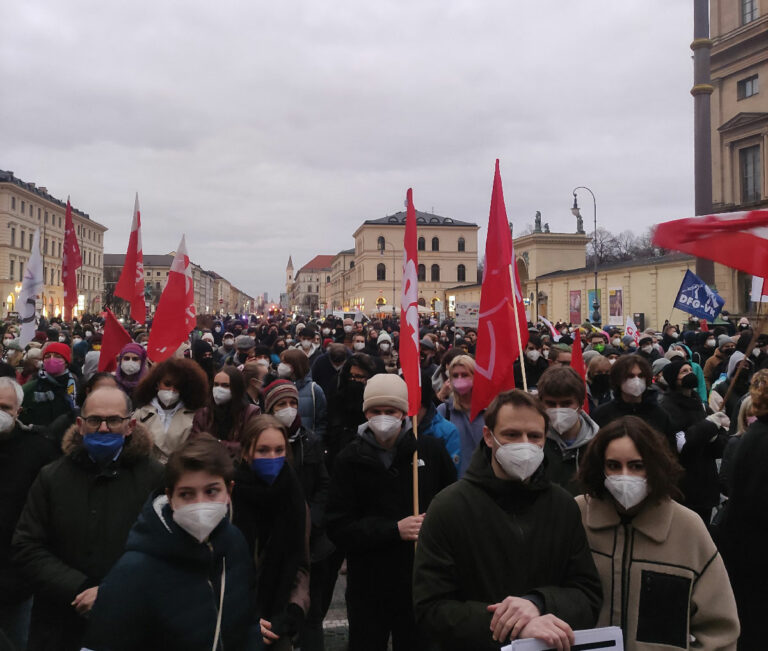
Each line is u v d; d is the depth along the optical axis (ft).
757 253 15.58
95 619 7.24
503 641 7.48
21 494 12.39
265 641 10.58
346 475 12.17
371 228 307.58
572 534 8.60
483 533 8.34
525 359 30.32
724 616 8.32
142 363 19.89
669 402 17.95
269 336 56.29
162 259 465.06
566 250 192.75
